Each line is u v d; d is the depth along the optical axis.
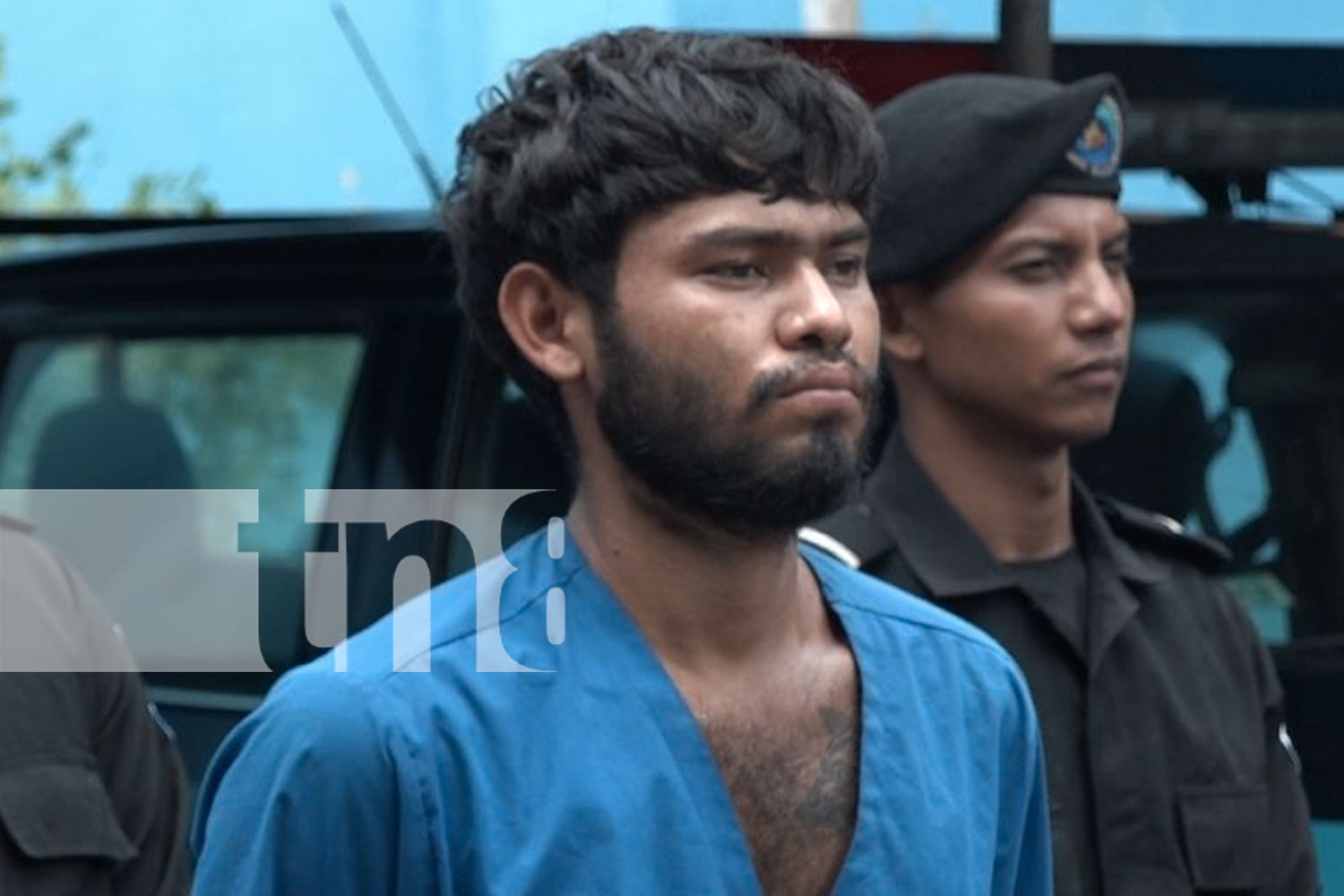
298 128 8.97
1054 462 6.30
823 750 4.34
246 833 4.11
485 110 4.56
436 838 4.05
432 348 8.77
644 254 4.16
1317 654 8.21
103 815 6.23
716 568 4.26
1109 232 6.40
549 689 4.18
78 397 9.69
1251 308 8.74
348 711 4.09
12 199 9.21
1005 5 8.12
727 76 4.20
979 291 6.27
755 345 4.11
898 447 6.38
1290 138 9.18
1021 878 4.81
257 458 9.09
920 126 6.38
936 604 6.05
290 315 9.23
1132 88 9.07
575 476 4.49
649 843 4.09
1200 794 6.02
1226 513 8.44
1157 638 6.21
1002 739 4.60
